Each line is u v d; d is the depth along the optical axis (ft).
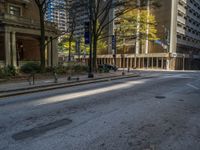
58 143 14.93
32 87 41.81
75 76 67.56
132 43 187.52
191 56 193.57
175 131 17.37
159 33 169.58
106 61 211.00
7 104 27.94
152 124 19.12
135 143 14.93
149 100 30.19
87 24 66.49
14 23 77.71
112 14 188.34
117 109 24.72
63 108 25.34
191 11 199.31
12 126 18.67
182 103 28.19
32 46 106.01
